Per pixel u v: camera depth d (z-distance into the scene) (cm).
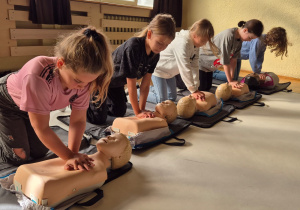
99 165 120
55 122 204
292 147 177
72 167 112
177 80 308
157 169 144
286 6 412
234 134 194
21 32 306
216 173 143
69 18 328
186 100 211
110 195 121
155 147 169
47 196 100
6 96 123
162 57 238
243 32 265
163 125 178
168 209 114
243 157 162
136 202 117
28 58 325
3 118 130
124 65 169
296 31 412
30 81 97
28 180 105
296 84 382
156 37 157
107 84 106
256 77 310
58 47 93
